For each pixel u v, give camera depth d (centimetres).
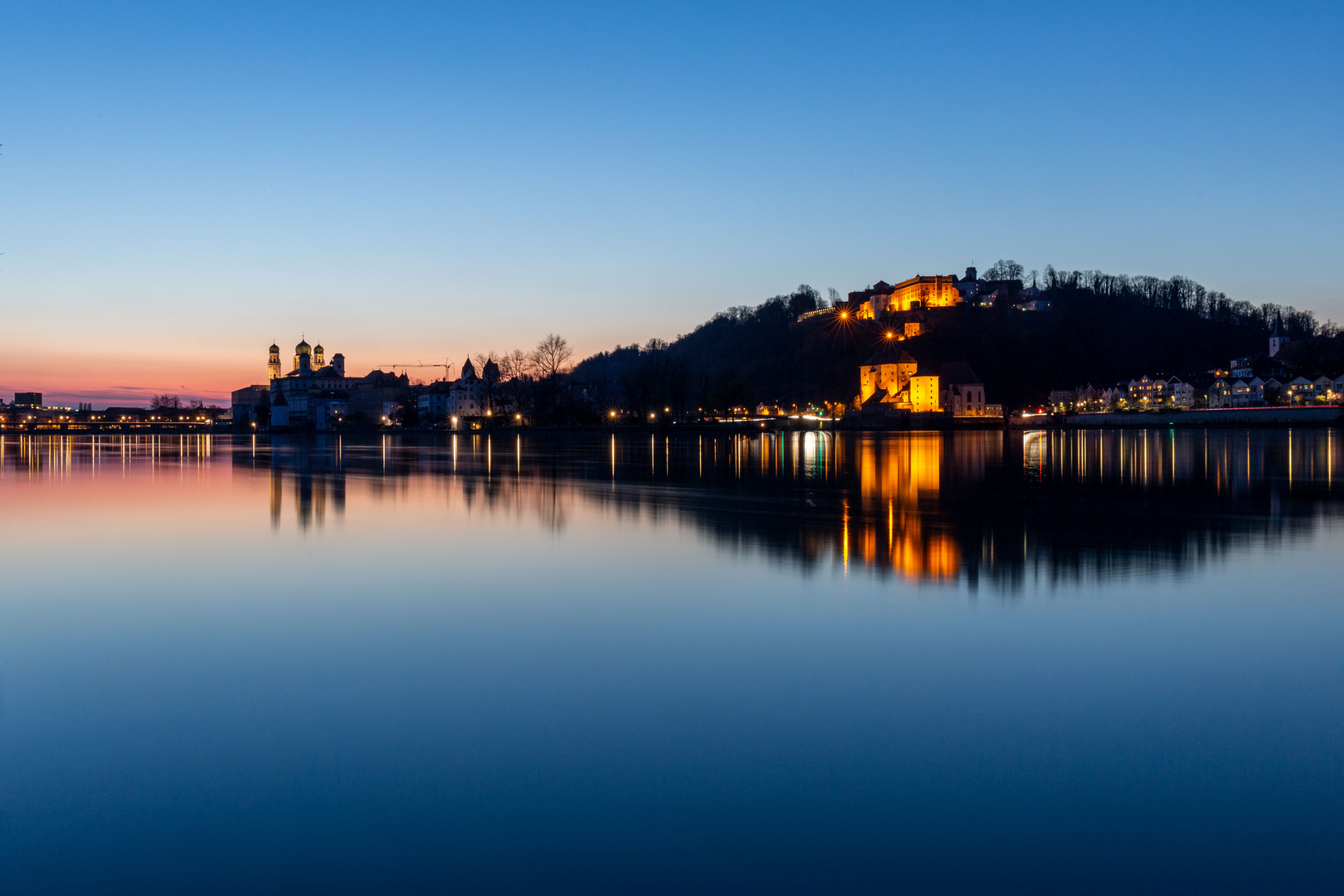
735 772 1224
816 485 5206
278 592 2298
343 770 1250
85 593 2320
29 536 3362
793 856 1034
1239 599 2091
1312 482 5141
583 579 2394
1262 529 3216
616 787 1189
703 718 1404
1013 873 998
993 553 2731
